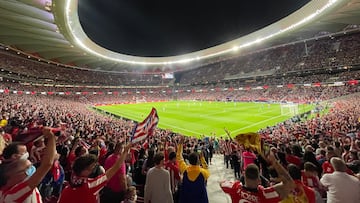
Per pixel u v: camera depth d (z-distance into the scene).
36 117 21.86
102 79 92.12
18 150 3.03
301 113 38.53
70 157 6.91
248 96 72.56
